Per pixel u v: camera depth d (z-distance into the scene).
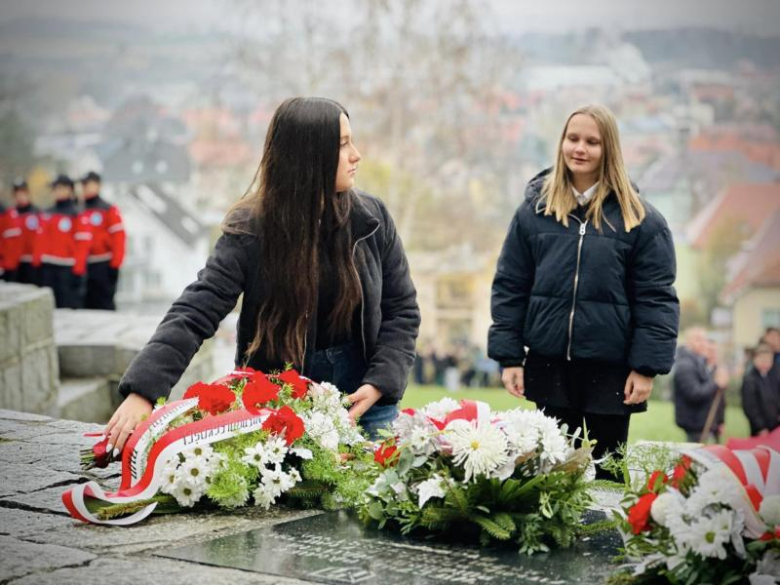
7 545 3.62
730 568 3.21
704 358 11.96
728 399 30.11
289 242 4.34
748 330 49.62
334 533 3.75
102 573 3.34
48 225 15.10
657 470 3.41
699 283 50.41
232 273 4.36
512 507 3.66
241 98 56.44
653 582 3.27
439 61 44.59
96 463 4.15
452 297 45.38
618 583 3.27
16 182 16.22
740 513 3.18
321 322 4.46
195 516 3.98
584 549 3.61
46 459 4.86
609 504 4.19
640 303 5.09
